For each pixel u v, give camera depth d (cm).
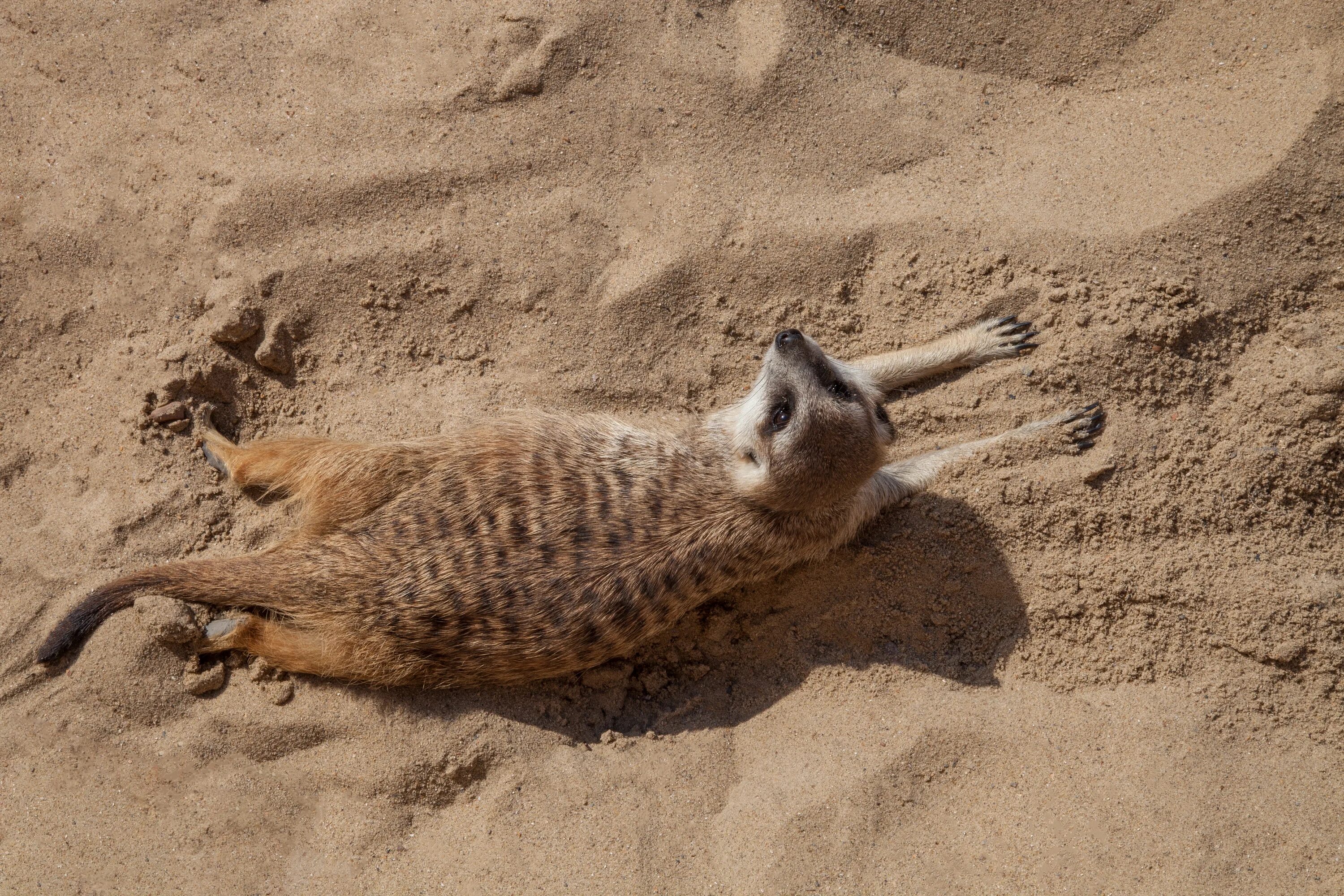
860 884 156
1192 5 168
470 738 160
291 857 158
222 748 159
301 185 166
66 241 166
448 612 158
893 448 165
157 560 162
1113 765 158
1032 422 164
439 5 169
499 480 159
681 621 163
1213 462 162
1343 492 161
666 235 167
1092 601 161
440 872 157
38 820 158
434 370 166
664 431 162
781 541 161
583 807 158
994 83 169
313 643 159
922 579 163
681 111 168
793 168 168
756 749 161
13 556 162
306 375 166
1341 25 166
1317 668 159
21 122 168
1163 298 163
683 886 157
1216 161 165
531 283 166
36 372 165
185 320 166
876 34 170
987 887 156
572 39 168
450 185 167
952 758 159
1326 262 163
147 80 169
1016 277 165
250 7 170
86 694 160
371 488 160
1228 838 156
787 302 166
